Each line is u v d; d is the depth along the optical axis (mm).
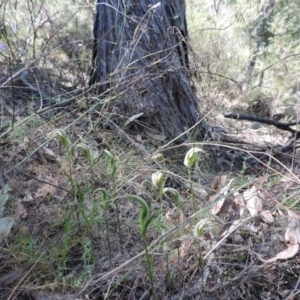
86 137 2023
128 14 2389
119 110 2254
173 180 1934
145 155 1993
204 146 2369
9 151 1790
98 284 1226
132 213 1631
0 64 2316
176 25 2514
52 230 1448
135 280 1235
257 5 5344
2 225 1266
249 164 2516
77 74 2549
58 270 1238
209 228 1393
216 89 3131
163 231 1417
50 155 1888
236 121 3611
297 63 4809
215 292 1214
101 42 2469
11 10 2910
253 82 5070
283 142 3260
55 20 3422
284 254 1203
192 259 1327
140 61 2320
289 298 1207
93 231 1450
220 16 5117
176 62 2404
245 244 1397
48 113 2176
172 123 2330
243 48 5246
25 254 1267
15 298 1161
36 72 2471
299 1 5984
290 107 4535
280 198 1577
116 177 1783
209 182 2002
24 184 1679
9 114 2119
